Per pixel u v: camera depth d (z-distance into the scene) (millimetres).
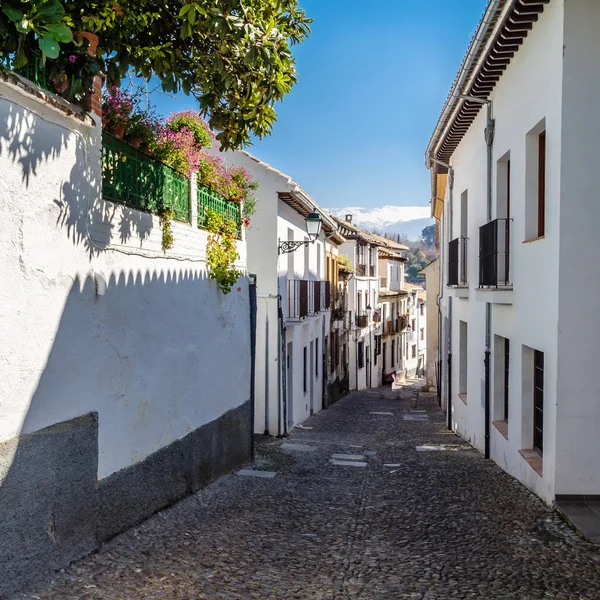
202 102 7582
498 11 8492
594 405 7617
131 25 6484
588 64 7488
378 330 41281
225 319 10469
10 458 4828
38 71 5340
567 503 7648
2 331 4766
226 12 6258
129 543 6359
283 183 15172
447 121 13867
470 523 7570
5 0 4371
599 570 5891
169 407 8031
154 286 7609
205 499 8539
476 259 12953
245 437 11562
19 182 4941
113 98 7152
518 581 5688
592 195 7539
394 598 5371
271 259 15289
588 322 7590
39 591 4961
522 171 9328
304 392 20125
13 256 4895
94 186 6113
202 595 5211
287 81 7281
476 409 13266
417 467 11508
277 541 6910
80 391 5902
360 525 7707
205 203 9672
